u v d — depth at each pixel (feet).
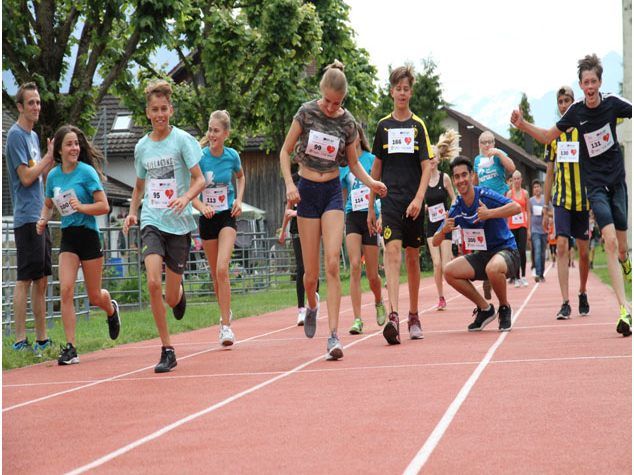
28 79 65.77
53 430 19.95
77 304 52.90
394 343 32.19
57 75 66.80
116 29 75.00
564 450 15.46
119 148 138.00
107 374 29.32
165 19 66.44
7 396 25.61
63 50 66.74
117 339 40.24
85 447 17.92
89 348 37.65
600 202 31.42
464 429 17.47
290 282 93.56
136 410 21.88
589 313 40.81
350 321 45.75
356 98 109.60
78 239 33.50
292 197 28.17
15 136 33.76
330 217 28.63
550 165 40.24
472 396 20.90
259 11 92.68
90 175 32.96
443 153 46.83
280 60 93.40
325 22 105.81
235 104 94.38
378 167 32.60
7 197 105.29
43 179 38.81
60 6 69.10
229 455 16.42
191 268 76.59
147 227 29.30
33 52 64.90
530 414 18.54
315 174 28.50
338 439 17.17
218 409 21.25
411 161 32.07
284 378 25.68
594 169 31.86
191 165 29.60
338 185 28.81
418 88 153.17
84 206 32.58
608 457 14.85
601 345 28.60
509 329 34.76
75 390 26.02
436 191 47.65
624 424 17.20
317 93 107.14
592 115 31.71
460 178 34.30
